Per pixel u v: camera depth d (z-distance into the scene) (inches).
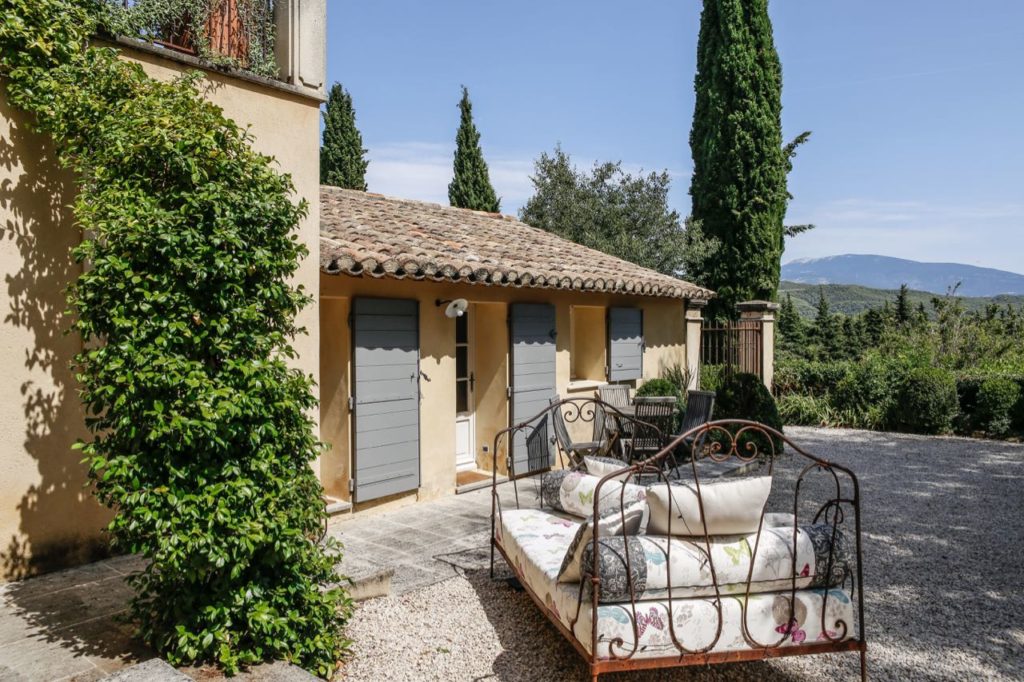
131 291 124.1
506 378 333.7
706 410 356.8
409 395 279.1
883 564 224.7
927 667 151.8
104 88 152.6
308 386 147.1
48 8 158.4
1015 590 200.8
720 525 128.3
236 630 130.4
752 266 664.4
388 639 160.2
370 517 265.7
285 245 145.4
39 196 165.0
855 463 404.5
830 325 1087.6
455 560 214.4
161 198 130.7
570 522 189.0
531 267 328.8
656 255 737.0
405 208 414.3
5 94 158.2
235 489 126.3
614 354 406.3
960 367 643.5
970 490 335.3
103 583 163.0
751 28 667.4
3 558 161.8
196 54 196.9
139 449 123.4
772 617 127.1
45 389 167.3
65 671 120.6
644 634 120.6
